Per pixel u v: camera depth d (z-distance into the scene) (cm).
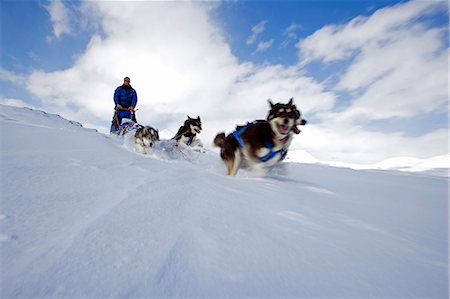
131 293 82
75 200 164
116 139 741
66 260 97
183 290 87
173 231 130
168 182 240
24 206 145
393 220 202
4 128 438
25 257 97
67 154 321
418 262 128
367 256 130
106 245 110
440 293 100
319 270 111
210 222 150
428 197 311
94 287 83
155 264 99
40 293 78
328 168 627
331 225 172
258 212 182
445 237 170
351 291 97
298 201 230
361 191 328
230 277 98
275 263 112
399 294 98
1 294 76
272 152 386
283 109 371
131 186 210
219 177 328
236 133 420
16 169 216
